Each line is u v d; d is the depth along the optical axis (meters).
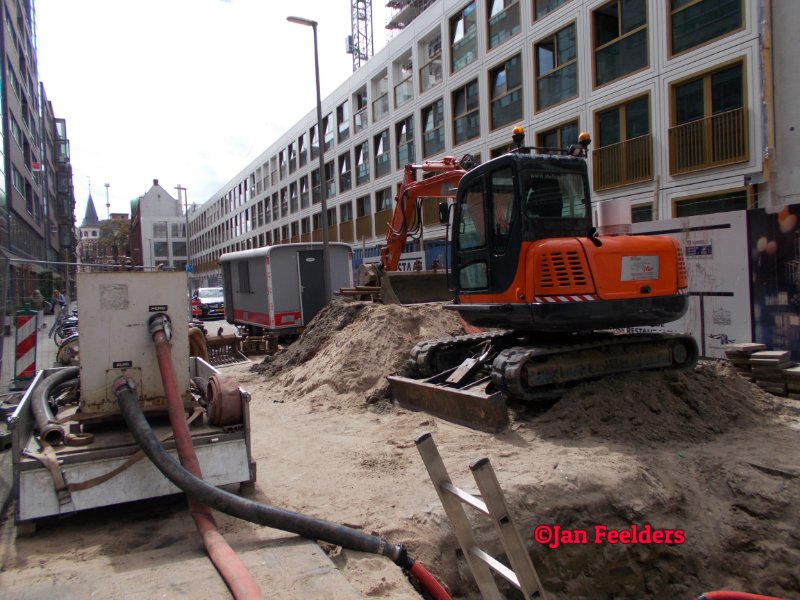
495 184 7.07
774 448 5.88
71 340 9.74
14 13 28.17
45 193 40.91
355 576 3.63
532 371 6.60
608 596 4.83
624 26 15.00
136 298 4.75
